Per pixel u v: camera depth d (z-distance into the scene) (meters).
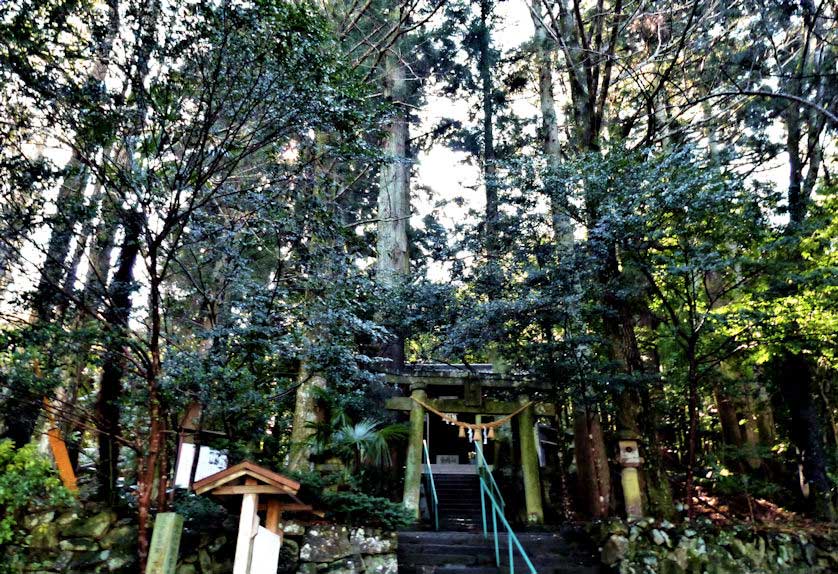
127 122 4.98
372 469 8.36
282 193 6.24
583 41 10.31
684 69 11.62
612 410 8.05
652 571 6.30
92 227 5.44
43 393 4.84
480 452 7.93
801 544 7.61
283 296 6.18
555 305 7.79
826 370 10.27
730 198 7.37
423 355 12.30
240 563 3.76
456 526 8.49
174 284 7.68
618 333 8.37
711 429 11.88
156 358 4.75
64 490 4.73
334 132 6.15
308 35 4.66
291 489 3.99
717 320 7.71
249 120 5.28
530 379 8.68
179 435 5.50
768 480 10.05
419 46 13.32
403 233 11.76
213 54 4.70
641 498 7.31
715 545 6.83
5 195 4.92
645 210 7.70
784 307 7.80
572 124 13.39
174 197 4.94
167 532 3.85
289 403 8.16
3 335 4.72
